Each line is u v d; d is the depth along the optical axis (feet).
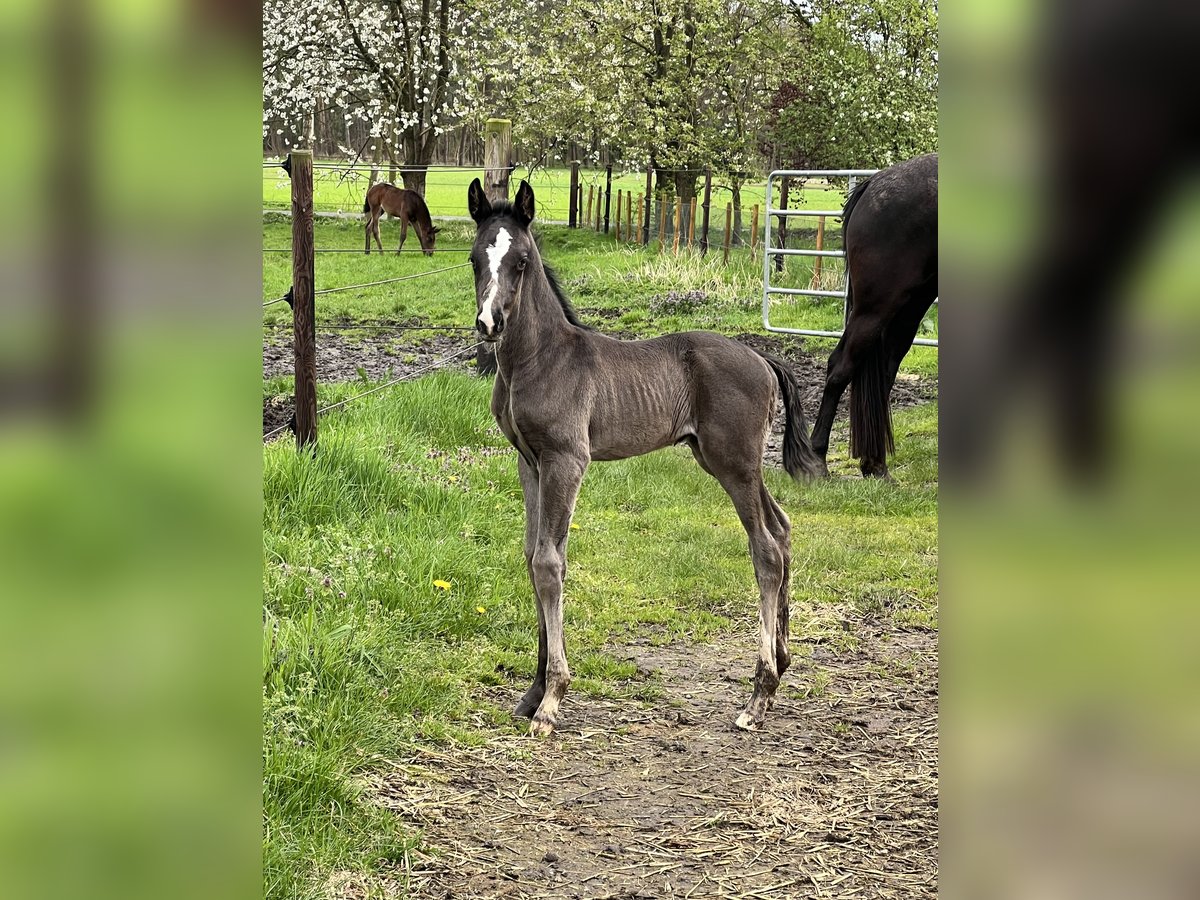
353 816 9.97
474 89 67.92
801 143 56.44
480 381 26.91
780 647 14.10
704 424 14.17
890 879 9.55
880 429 24.03
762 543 13.79
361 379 29.86
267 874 8.53
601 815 10.75
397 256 60.64
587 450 13.58
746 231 60.18
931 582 18.01
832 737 12.82
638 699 13.87
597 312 43.93
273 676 11.37
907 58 51.29
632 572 18.07
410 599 14.93
